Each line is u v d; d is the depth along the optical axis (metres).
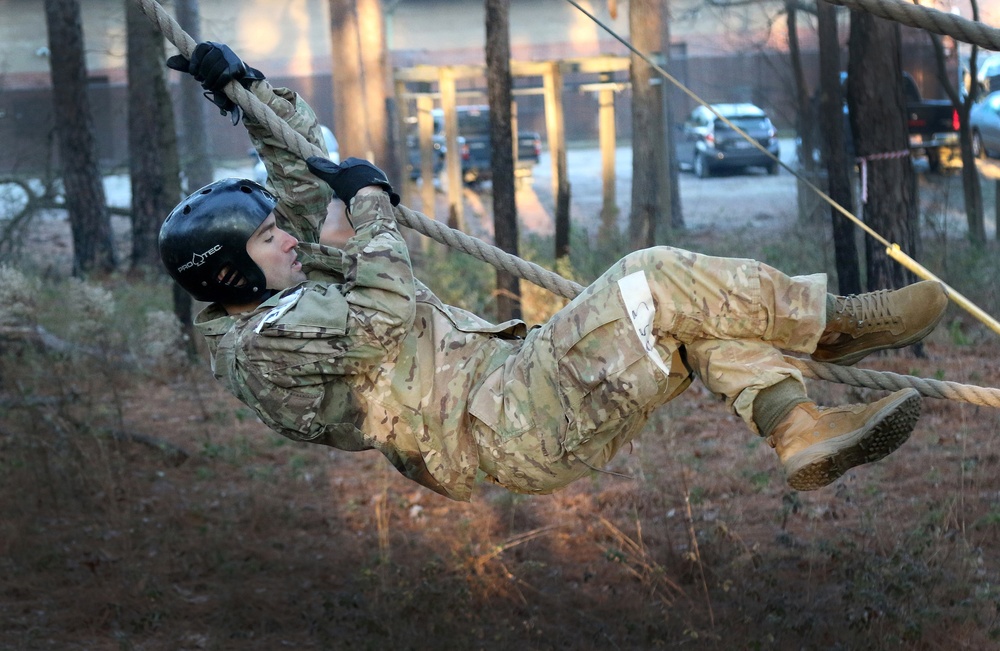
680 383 3.47
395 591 6.98
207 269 3.49
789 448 3.18
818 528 7.89
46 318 13.18
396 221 3.52
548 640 6.37
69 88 19.78
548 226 23.77
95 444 9.55
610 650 6.26
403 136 18.31
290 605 7.08
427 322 3.50
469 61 38.53
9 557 7.70
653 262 3.26
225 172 31.97
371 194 3.48
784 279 3.27
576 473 3.41
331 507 8.89
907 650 5.97
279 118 3.76
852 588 6.60
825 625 6.23
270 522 8.55
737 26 33.97
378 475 9.60
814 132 19.78
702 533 7.66
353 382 3.41
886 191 11.80
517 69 17.47
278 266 3.59
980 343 12.33
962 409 10.38
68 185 20.00
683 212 24.62
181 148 25.61
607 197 19.44
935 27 3.16
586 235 18.39
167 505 8.78
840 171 12.04
